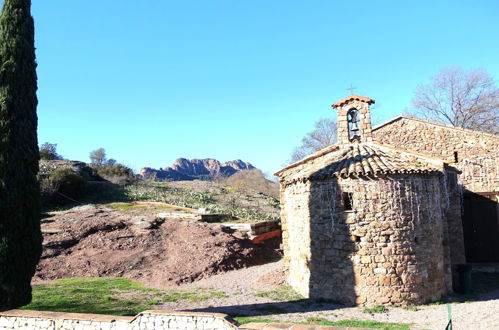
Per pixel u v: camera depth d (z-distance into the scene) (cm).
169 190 3897
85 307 1166
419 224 1241
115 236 2066
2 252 1015
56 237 1972
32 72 1148
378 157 1368
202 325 767
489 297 1295
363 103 1611
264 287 1501
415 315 1086
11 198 1044
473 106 3781
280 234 2461
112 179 3994
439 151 1981
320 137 4781
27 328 857
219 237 2061
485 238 1883
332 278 1259
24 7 1152
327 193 1294
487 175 1905
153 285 1541
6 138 1055
